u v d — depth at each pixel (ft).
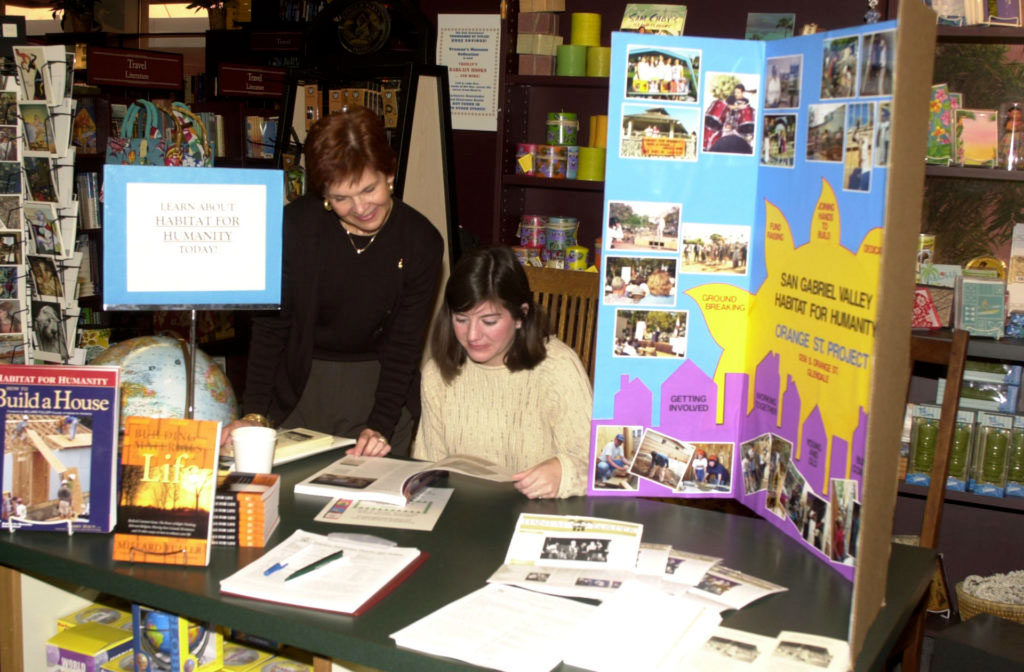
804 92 4.90
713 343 5.57
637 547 4.79
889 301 3.90
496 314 5.88
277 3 20.85
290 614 4.06
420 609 4.14
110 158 11.28
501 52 10.99
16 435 4.91
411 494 5.53
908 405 9.11
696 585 4.40
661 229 5.41
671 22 9.02
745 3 10.80
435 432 6.60
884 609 4.33
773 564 4.75
